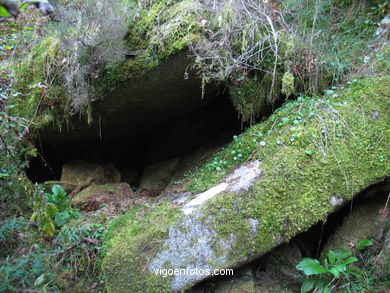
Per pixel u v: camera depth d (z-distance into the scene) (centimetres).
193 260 231
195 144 398
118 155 421
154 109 351
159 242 235
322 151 255
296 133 267
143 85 298
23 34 376
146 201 318
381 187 268
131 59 284
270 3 319
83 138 370
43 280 245
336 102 286
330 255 242
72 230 275
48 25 291
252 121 322
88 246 269
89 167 370
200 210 241
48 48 313
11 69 333
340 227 271
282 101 319
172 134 411
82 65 290
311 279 244
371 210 272
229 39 290
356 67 327
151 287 228
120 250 237
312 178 247
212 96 360
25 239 271
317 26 369
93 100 305
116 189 347
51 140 351
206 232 235
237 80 301
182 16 276
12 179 291
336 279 243
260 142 276
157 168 376
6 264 243
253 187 244
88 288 253
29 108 314
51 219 270
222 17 281
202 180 288
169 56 275
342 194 248
